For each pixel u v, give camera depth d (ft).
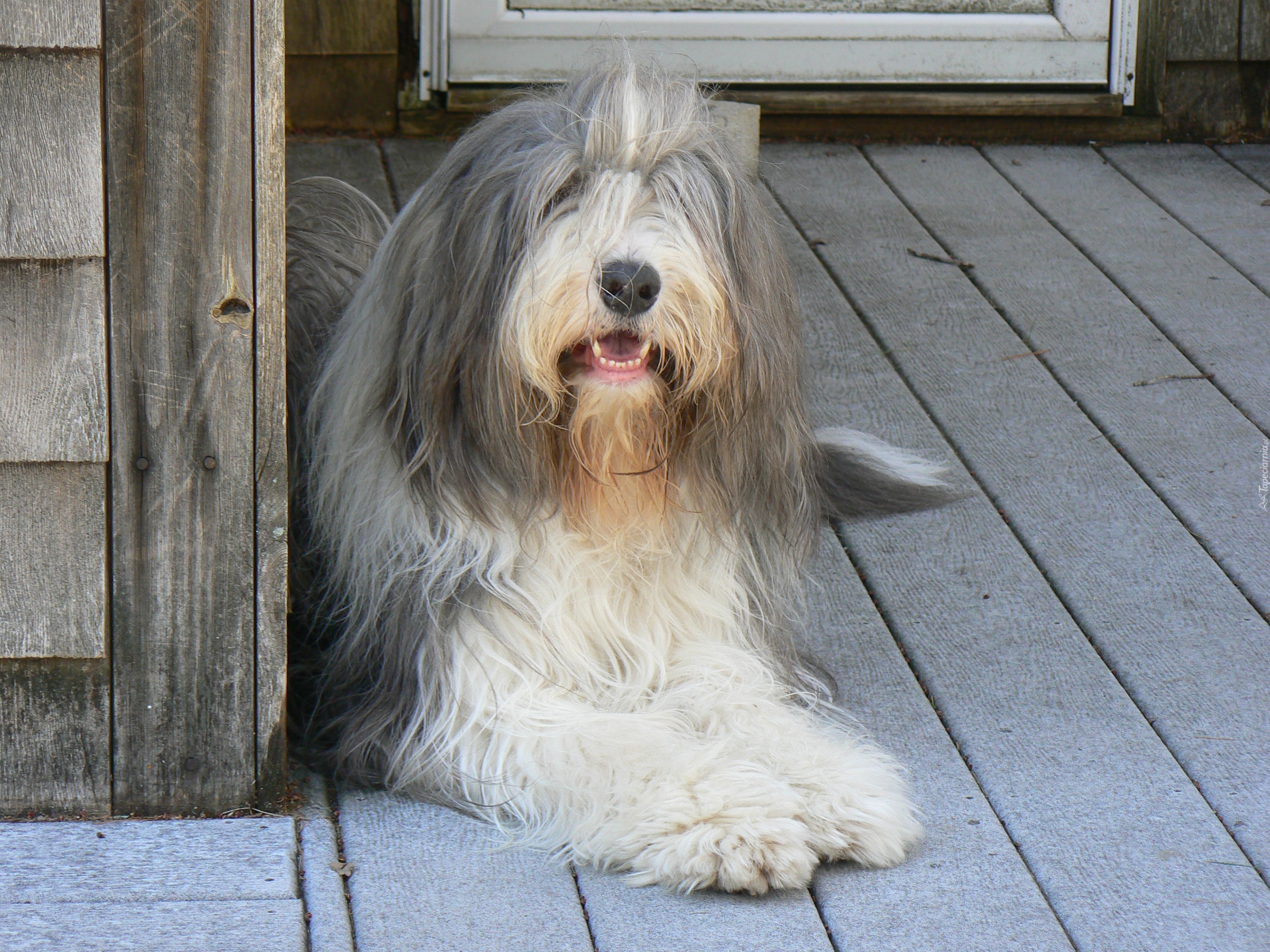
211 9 7.04
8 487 7.43
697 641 9.00
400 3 17.78
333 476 8.86
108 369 7.36
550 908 7.29
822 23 18.51
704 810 7.58
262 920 7.02
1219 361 14.02
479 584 8.40
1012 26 18.83
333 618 9.27
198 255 7.31
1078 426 13.05
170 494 7.56
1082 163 18.54
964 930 7.22
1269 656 9.95
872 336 14.47
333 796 8.35
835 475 11.94
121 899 7.14
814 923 7.22
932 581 10.93
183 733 7.87
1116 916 7.40
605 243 7.74
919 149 18.83
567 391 8.14
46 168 7.09
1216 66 19.33
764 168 17.90
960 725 9.18
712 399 8.24
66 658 7.68
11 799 7.83
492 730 8.29
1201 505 11.85
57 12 6.91
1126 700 9.45
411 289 8.39
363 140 17.88
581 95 8.29
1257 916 7.41
